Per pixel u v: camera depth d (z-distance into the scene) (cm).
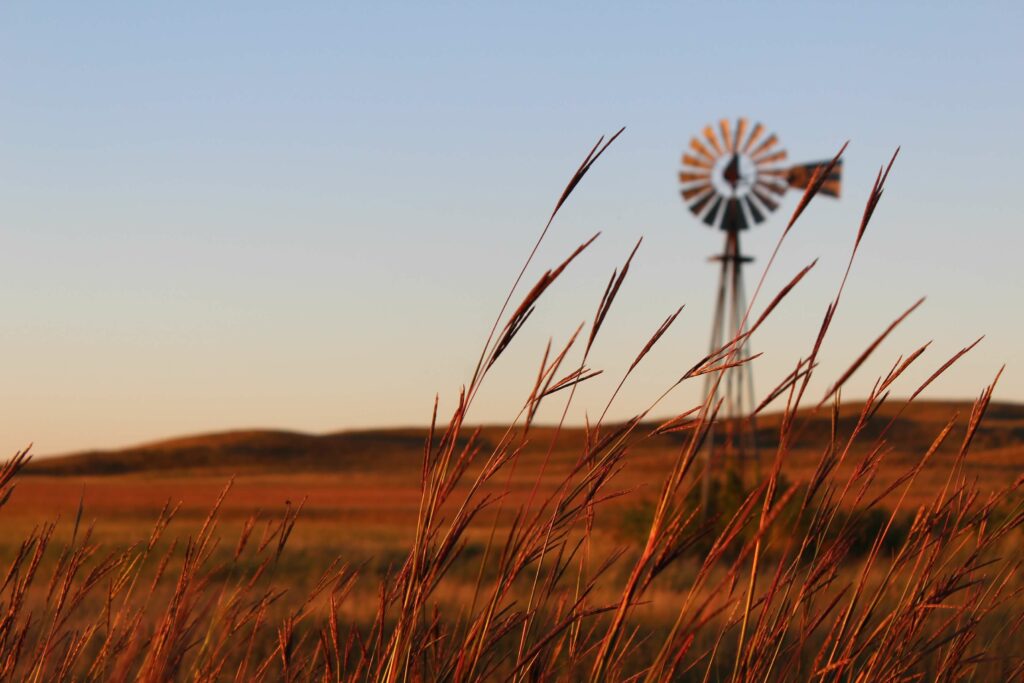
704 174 2691
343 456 12288
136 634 169
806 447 4959
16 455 201
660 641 705
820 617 192
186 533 1204
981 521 202
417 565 174
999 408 11225
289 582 812
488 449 6762
